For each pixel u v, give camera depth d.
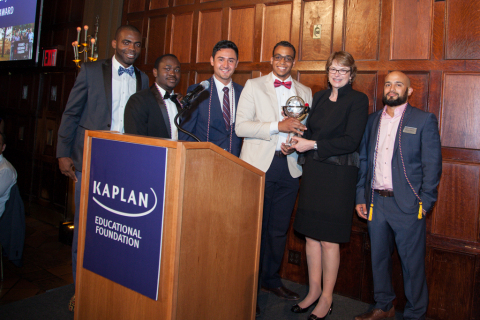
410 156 2.06
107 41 3.73
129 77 2.47
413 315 2.11
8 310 2.17
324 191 2.03
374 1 2.50
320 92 2.23
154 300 1.21
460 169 2.24
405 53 2.40
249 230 1.54
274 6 2.87
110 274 1.34
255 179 1.55
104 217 1.38
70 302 2.18
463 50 2.24
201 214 1.27
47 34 4.48
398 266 2.40
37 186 4.37
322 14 2.68
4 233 2.65
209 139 2.26
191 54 3.26
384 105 2.45
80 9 4.03
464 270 2.22
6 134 4.90
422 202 2.01
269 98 2.29
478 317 2.18
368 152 2.26
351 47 2.57
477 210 2.20
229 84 2.36
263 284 2.55
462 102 2.24
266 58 2.90
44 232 3.82
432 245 2.30
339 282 2.62
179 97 2.36
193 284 1.27
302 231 2.10
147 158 1.23
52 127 4.19
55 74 4.20
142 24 3.56
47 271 2.83
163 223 1.19
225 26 3.08
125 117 2.12
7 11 4.69
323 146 1.99
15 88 4.79
